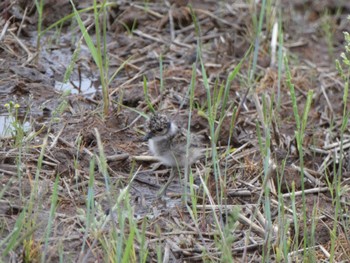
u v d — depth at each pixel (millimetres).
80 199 10398
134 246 9531
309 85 15383
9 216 9758
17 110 12469
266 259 9570
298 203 11312
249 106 13945
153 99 13617
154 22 16562
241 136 12945
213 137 10602
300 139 10180
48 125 12172
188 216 10586
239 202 11141
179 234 10102
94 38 15891
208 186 11148
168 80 14367
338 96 15117
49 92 13500
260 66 15586
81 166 11305
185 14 16766
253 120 13453
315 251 10227
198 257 9711
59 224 9789
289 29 17828
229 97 14062
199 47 13984
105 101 12656
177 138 10891
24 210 9078
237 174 11797
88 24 16000
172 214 10570
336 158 12711
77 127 12320
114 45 15695
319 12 18766
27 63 14273
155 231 10117
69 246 9391
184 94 13922
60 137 11859
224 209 10680
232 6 17484
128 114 13008
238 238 10227
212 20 16766
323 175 12195
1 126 12172
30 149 11312
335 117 14414
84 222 9727
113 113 12719
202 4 17438
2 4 15648
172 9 16891
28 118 12570
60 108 11805
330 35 17266
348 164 12539
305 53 17031
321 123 14086
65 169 11086
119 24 16266
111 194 10367
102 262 9188
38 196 10062
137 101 13555
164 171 11664
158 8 16969
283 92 14781
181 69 14859
